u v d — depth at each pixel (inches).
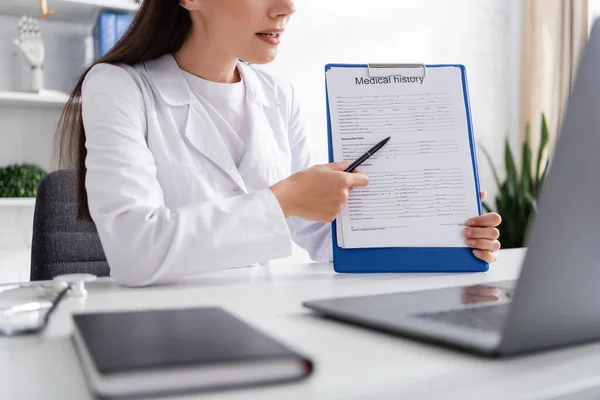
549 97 133.3
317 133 118.3
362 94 40.2
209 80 49.9
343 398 13.5
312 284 33.2
